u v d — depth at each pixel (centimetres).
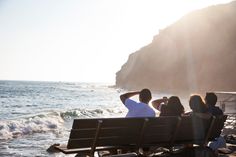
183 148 764
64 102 5409
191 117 715
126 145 670
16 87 11819
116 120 615
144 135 675
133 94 738
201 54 10388
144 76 12850
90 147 632
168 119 683
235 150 905
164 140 714
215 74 9462
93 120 593
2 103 4628
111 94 9700
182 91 10194
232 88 8781
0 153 1153
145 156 695
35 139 1512
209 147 770
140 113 701
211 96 805
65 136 1636
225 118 768
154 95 9081
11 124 1762
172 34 12106
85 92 10381
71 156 1125
